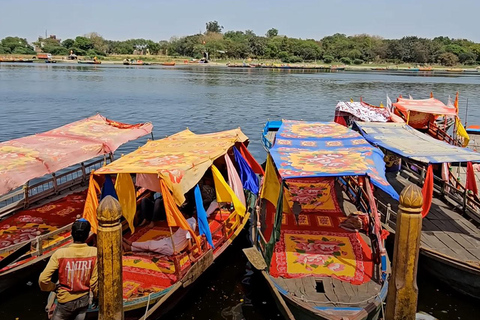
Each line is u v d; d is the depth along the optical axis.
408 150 13.26
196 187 10.51
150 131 16.34
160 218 12.59
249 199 15.18
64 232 11.91
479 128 26.25
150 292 9.28
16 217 12.89
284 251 11.22
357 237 11.95
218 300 10.78
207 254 10.29
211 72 98.00
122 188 10.66
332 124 16.75
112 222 6.64
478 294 10.62
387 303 7.00
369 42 151.25
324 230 12.38
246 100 48.06
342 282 9.86
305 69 124.38
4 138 26.53
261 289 11.29
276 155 12.33
